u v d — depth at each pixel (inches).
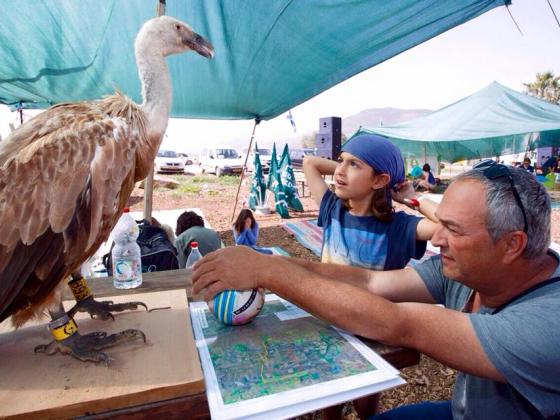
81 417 39.4
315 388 42.5
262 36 172.6
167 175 965.8
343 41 169.8
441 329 45.8
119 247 75.8
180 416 41.6
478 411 51.6
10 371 44.9
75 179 51.2
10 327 56.7
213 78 216.7
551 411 42.1
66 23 158.1
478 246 45.6
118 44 175.3
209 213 484.7
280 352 49.8
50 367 45.6
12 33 163.0
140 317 58.5
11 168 49.8
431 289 64.7
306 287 52.2
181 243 170.2
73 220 50.6
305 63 193.0
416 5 138.3
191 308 64.2
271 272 54.4
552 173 660.1
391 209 88.7
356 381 43.6
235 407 39.3
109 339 48.8
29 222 47.9
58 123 57.4
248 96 243.6
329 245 96.3
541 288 47.2
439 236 50.0
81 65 191.3
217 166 927.7
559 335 40.7
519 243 44.0
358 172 85.3
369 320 48.9
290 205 478.0
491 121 585.0
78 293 58.0
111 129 57.7
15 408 38.1
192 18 166.2
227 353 49.7
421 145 787.4
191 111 281.0
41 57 181.9
